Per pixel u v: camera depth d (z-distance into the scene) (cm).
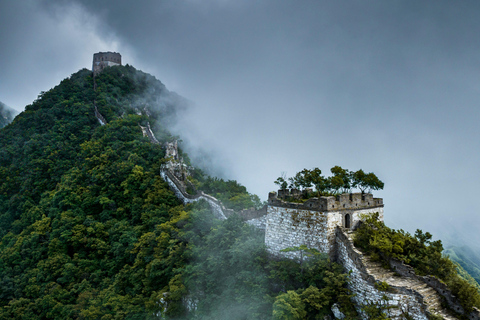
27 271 7006
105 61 16675
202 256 4872
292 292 3453
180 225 6028
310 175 4706
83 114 12375
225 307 3994
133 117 12231
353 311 3309
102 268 6731
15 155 10894
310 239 3862
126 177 8525
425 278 3269
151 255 5812
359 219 4188
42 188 9594
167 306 4684
